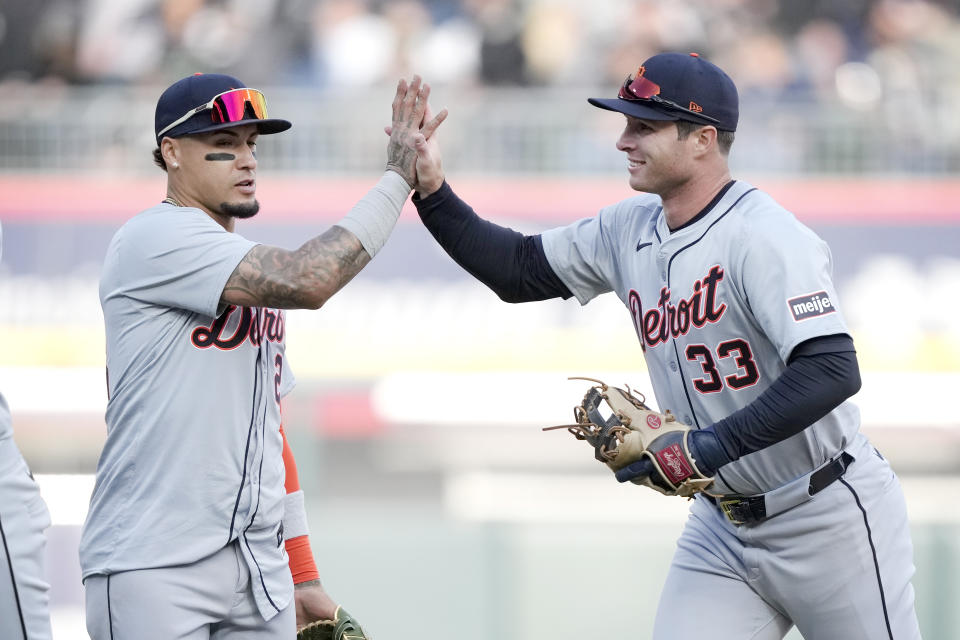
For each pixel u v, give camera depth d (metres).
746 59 43.16
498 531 21.86
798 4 43.94
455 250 12.66
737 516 11.73
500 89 41.19
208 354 10.62
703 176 11.25
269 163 37.72
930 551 21.27
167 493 10.53
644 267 11.76
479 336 36.72
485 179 37.69
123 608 10.54
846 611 11.65
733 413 10.70
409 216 36.53
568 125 37.75
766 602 12.07
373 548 21.89
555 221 37.44
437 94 38.28
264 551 11.09
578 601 21.66
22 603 10.45
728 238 11.03
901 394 36.69
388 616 21.81
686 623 11.96
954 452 37.88
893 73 41.38
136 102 37.66
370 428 36.41
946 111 38.53
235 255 10.41
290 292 10.38
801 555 11.58
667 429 10.90
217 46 43.41
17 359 36.03
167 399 10.54
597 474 39.03
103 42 43.47
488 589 21.73
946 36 43.19
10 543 10.38
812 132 37.72
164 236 10.50
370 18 43.84
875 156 37.62
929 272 37.03
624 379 36.69
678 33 43.59
